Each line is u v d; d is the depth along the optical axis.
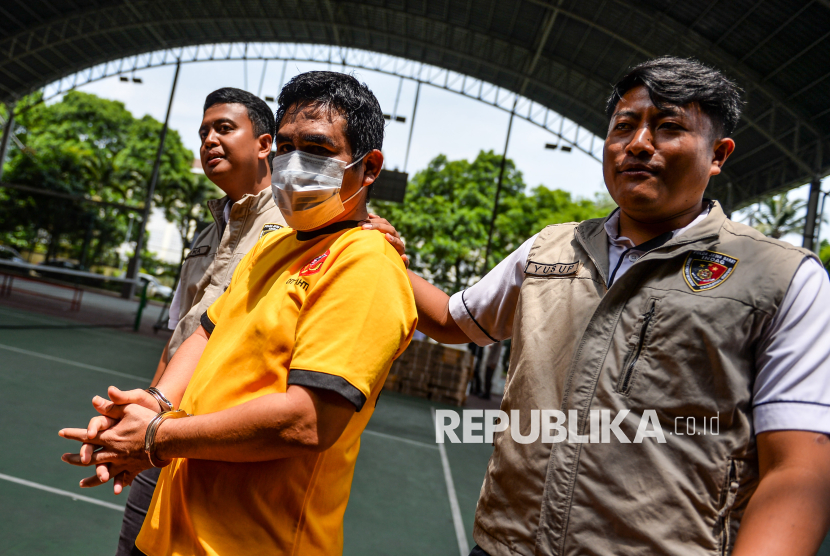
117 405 1.09
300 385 0.89
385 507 3.62
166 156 29.58
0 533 2.31
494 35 18.02
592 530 0.88
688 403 0.85
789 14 11.01
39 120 30.33
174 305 1.98
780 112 13.88
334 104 1.07
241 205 1.72
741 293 0.86
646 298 0.93
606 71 16.98
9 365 5.50
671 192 0.97
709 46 12.98
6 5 18.94
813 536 0.71
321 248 1.10
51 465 3.19
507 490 1.01
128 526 1.54
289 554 0.97
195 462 1.02
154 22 20.61
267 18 20.44
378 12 19.31
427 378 9.73
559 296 1.07
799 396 0.79
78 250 28.05
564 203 23.75
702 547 0.81
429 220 22.38
